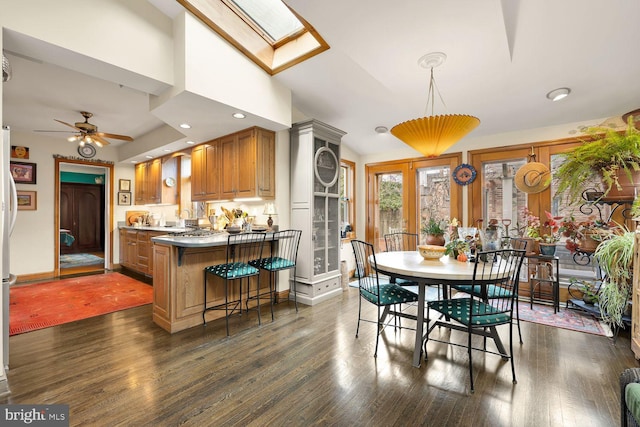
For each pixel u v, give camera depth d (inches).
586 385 76.3
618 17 84.0
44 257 197.6
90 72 95.0
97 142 172.2
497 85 119.0
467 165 164.2
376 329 113.7
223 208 169.8
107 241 230.5
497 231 145.7
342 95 141.1
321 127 150.6
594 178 106.5
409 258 105.6
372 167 205.8
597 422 62.8
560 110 131.5
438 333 110.7
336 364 87.0
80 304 140.8
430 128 92.5
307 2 81.4
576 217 138.9
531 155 148.5
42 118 169.0
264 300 145.9
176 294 111.1
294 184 153.5
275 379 79.0
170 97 106.2
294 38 120.0
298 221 151.2
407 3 79.3
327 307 141.3
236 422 62.8
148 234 197.2
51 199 201.3
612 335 106.3
